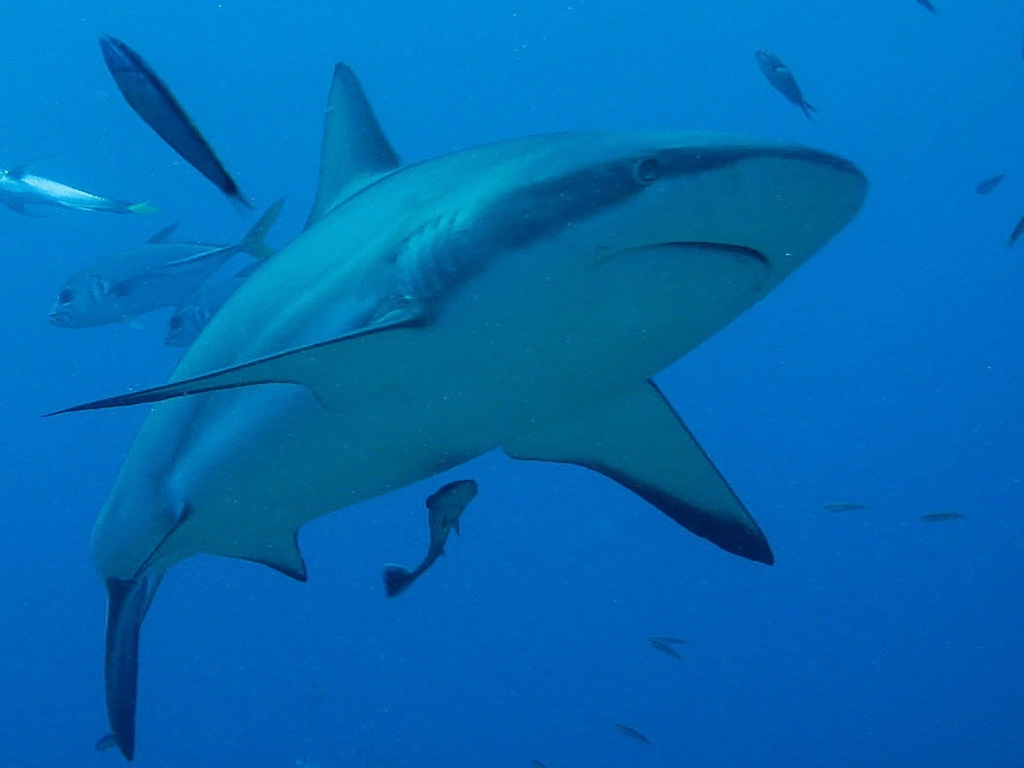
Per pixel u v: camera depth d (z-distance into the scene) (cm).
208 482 217
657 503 234
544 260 180
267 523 225
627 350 191
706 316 187
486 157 195
